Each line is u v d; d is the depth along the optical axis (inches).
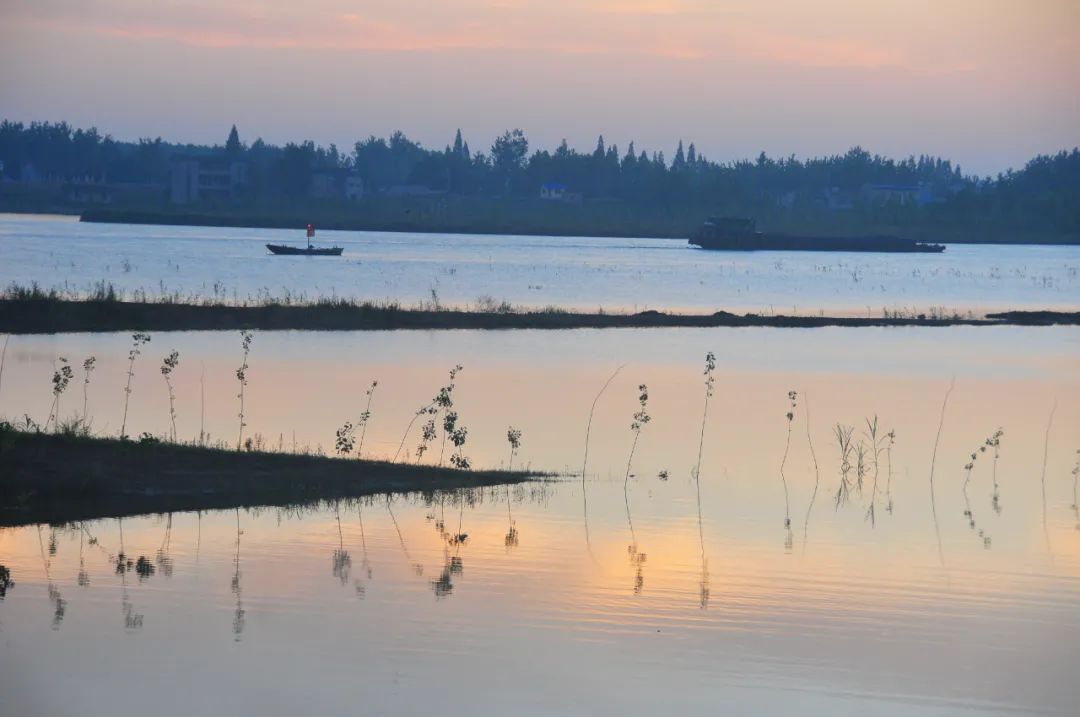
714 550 1526.8
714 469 2063.2
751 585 1374.3
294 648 1137.4
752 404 2775.6
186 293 5364.2
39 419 2223.2
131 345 3503.9
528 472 1987.0
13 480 1664.6
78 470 1731.1
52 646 1133.7
